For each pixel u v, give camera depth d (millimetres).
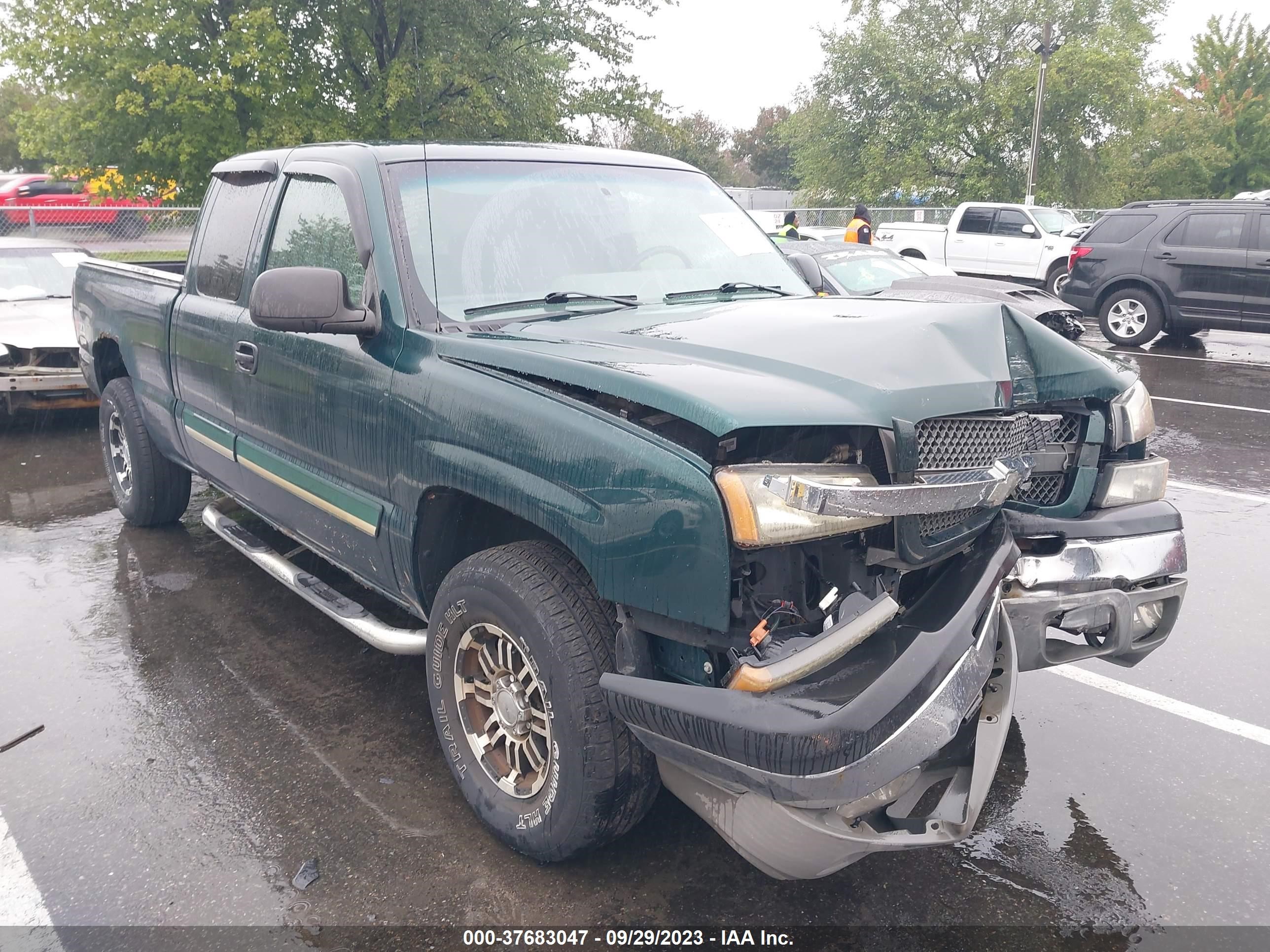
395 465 3115
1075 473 3047
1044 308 7059
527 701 2822
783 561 2326
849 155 35938
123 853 2959
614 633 2607
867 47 34406
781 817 2258
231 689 4004
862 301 3203
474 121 21250
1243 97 38375
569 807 2621
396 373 3092
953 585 2535
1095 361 3000
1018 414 2812
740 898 2754
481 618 2822
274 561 4199
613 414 2508
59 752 3523
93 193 21062
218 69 18891
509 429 2672
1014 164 33844
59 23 18875
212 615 4727
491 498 2729
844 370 2471
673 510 2268
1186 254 13531
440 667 3041
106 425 6027
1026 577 2977
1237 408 9945
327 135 20000
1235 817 3166
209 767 3430
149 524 5910
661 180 4020
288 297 3031
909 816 2617
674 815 3131
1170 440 8625
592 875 2840
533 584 2654
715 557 2201
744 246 3967
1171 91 39719
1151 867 2920
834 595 2324
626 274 3514
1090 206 33906
